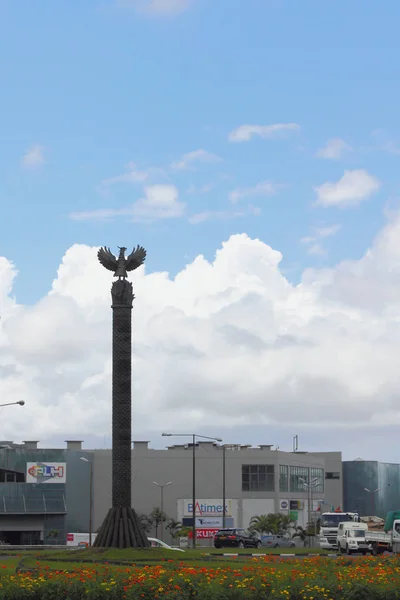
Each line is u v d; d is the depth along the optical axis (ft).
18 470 548.72
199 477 572.51
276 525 537.24
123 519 210.59
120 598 97.35
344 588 96.27
